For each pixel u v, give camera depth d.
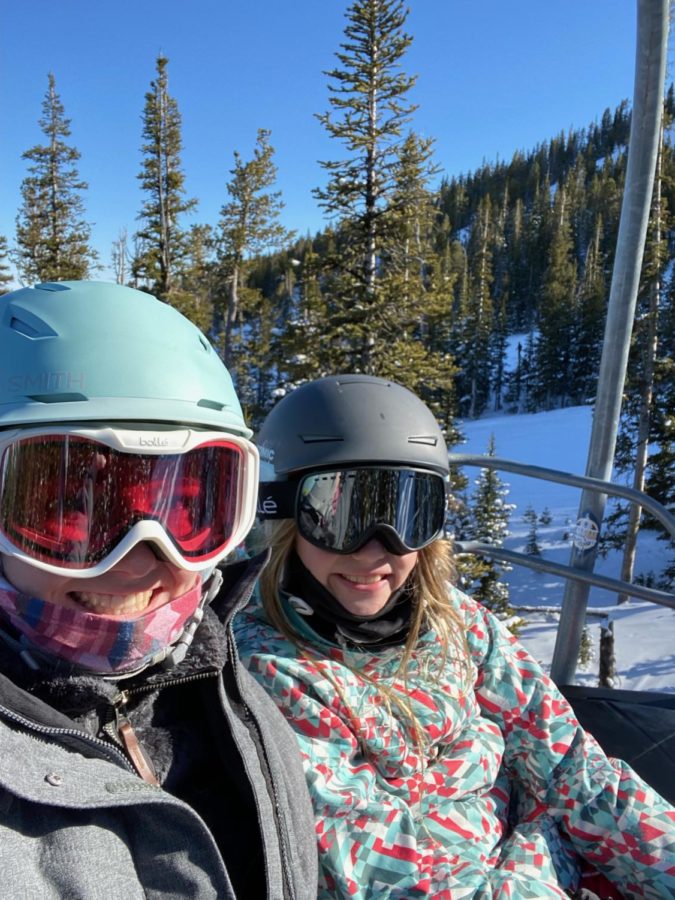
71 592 0.94
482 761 1.68
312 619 1.72
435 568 1.81
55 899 0.77
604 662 6.58
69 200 32.38
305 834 1.20
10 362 0.91
